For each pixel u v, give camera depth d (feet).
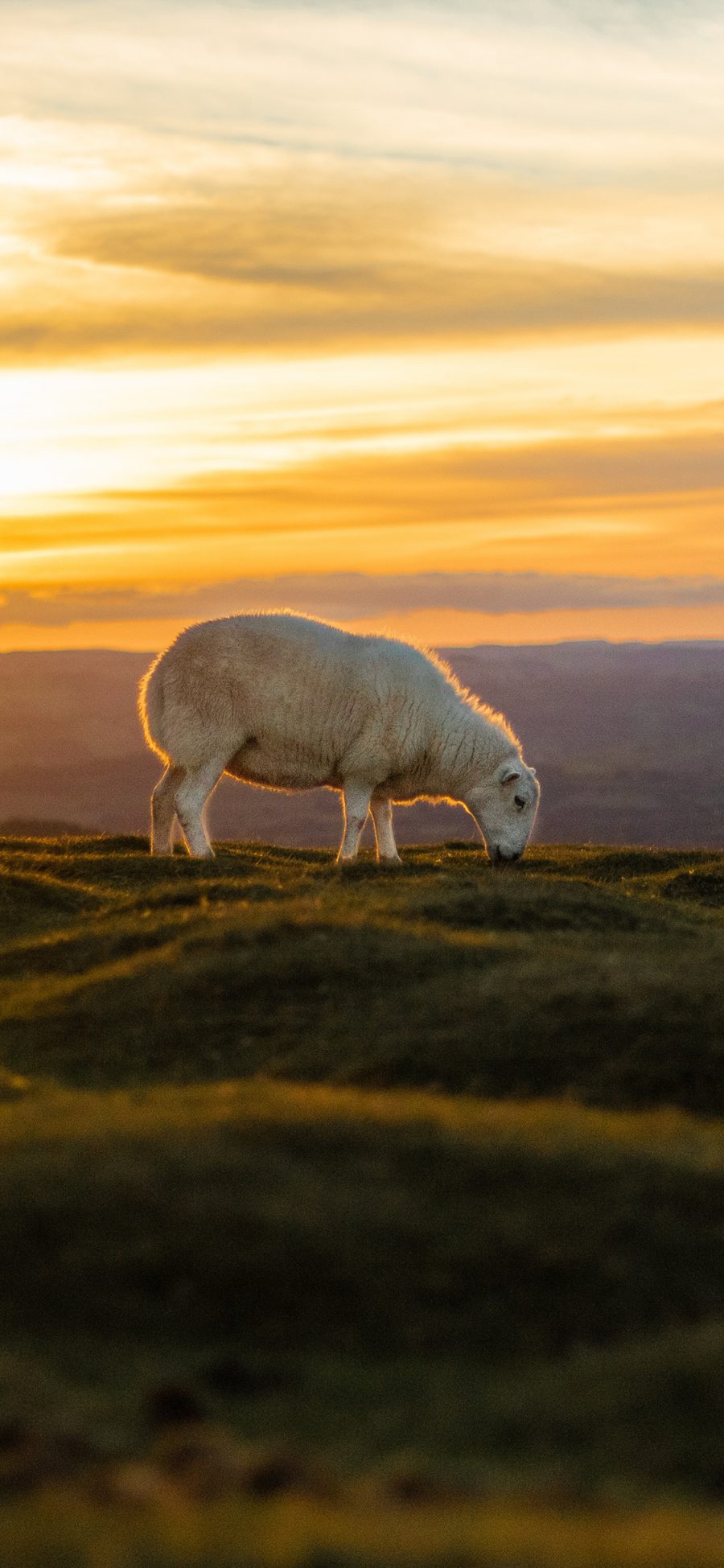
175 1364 25.73
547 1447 23.17
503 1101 40.96
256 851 87.35
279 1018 47.44
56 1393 24.03
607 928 59.77
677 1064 42.22
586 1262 28.60
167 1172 31.22
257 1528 16.98
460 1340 26.84
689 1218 30.27
